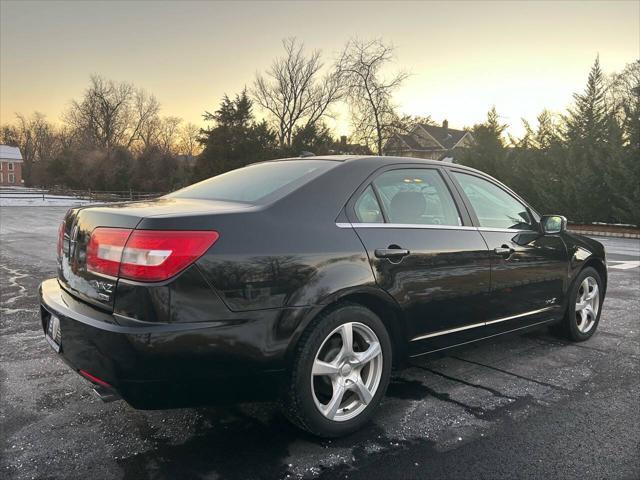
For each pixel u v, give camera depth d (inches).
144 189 2057.1
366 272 112.2
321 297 104.2
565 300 176.6
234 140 1566.2
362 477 97.7
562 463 103.5
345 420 111.6
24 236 549.0
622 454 107.3
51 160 2603.3
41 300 117.0
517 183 893.2
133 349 88.7
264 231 101.0
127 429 115.2
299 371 103.4
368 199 121.7
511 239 151.6
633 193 719.1
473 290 137.0
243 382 98.4
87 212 106.1
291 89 1883.6
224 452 105.9
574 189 788.0
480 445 110.3
